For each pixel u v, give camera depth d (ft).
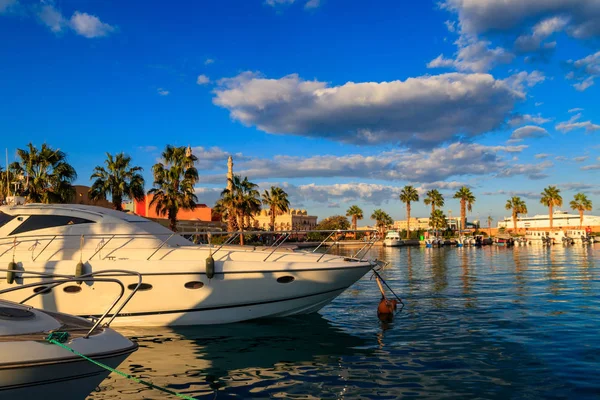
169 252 35.88
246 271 33.63
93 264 32.78
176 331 32.78
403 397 20.65
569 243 281.74
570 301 46.19
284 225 358.02
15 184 45.03
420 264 106.93
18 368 14.43
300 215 380.37
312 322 36.19
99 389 21.50
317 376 23.59
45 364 14.89
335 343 30.09
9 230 35.65
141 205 152.76
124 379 22.98
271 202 196.13
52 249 34.88
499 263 108.06
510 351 27.68
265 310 35.12
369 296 51.65
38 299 32.65
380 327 34.86
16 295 32.35
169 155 114.83
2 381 14.30
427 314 39.99
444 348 28.68
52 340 15.81
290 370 24.59
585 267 92.43
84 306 32.89
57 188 84.28
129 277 32.65
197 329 33.32
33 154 83.35
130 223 37.60
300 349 28.68
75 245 35.29
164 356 27.02
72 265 32.86
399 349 28.66
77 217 36.68
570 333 31.83
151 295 33.06
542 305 43.91
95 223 36.47
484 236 309.01
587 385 21.68
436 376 23.43
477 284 62.85
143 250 35.68
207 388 21.83
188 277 33.06
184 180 112.68
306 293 35.35
